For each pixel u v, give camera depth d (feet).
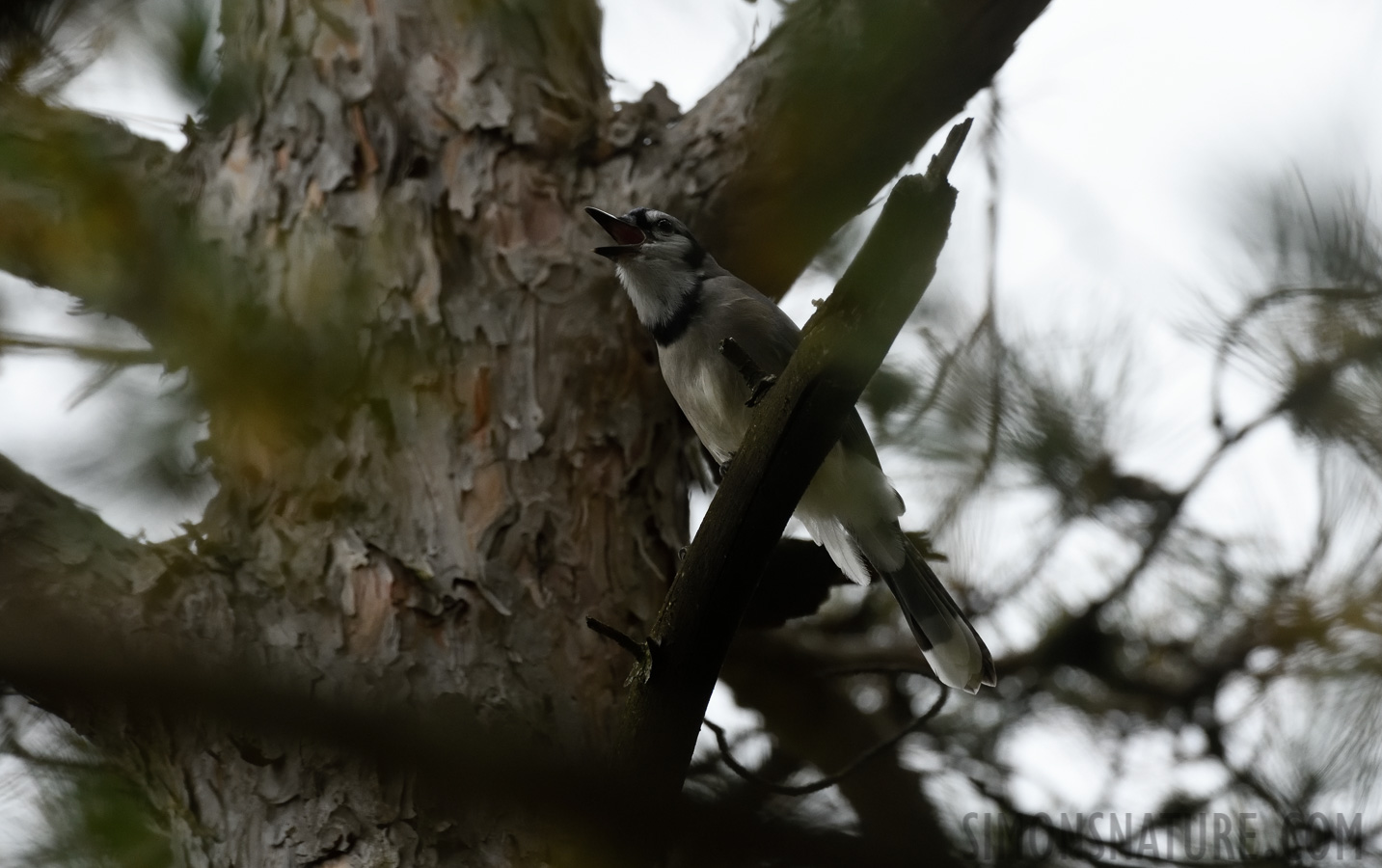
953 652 23.71
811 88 23.26
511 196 23.43
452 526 20.58
